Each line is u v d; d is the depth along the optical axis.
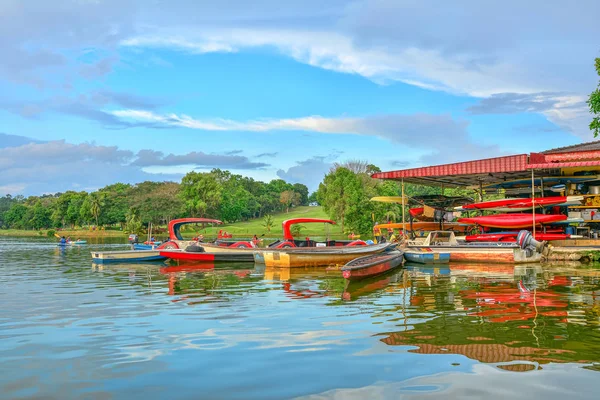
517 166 23.59
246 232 96.88
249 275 18.11
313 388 5.22
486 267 20.05
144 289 13.85
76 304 11.09
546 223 24.64
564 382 5.30
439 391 5.07
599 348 6.62
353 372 5.72
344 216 76.06
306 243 26.30
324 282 15.38
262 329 8.08
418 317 8.95
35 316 9.56
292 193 178.88
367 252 23.58
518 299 11.01
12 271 20.36
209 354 6.58
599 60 28.58
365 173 94.25
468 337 7.30
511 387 5.16
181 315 9.48
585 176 26.56
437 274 17.23
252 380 5.51
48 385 5.46
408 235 31.28
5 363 6.31
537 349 6.59
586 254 22.22
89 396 5.12
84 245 53.16
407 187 110.38
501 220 25.17
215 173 162.88
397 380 5.42
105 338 7.60
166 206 104.25
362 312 9.56
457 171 25.30
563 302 10.51
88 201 126.31
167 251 24.50
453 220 31.16
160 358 6.43
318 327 8.18
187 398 5.02
